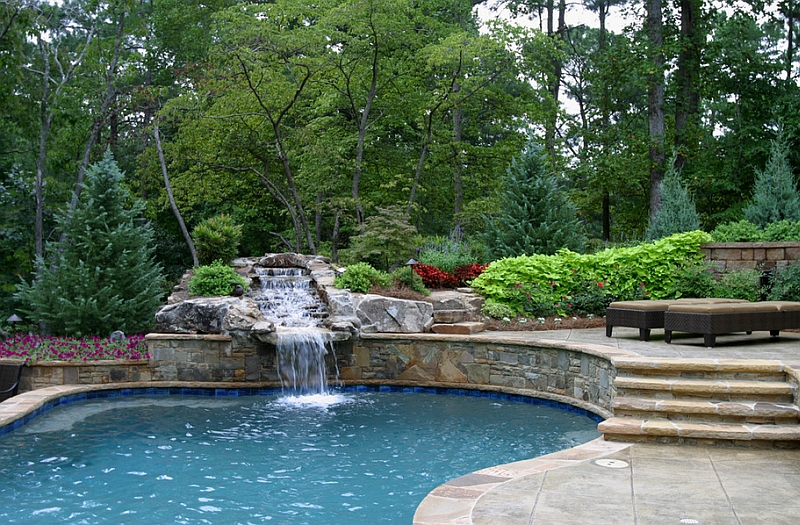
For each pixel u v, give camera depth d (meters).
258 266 15.99
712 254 14.28
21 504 6.03
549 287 14.21
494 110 22.81
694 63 22.12
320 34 19.45
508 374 11.55
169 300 13.72
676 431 6.91
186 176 21.31
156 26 26.95
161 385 12.04
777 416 7.02
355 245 16.88
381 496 6.25
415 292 13.79
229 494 6.31
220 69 20.62
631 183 21.86
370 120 23.12
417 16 21.83
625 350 9.68
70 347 12.52
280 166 23.19
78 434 8.76
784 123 20.95
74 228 13.91
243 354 12.16
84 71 20.95
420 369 12.32
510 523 4.69
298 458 7.59
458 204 24.64
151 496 6.25
